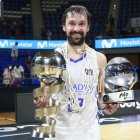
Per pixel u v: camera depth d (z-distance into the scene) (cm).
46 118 190
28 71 1353
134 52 1453
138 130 750
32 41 1409
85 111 206
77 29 201
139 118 933
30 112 864
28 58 1336
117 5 1789
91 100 208
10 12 1688
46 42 1429
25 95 864
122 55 1523
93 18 1717
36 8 1722
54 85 189
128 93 217
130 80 220
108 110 224
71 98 203
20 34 1550
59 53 198
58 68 185
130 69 221
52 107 189
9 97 1080
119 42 1468
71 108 203
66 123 205
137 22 1595
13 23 1562
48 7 1777
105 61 220
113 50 1468
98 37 1477
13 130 756
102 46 1453
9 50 1409
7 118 946
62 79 193
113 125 819
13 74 1148
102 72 219
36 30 1648
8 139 660
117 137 666
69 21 202
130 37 1462
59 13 1775
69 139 204
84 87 205
